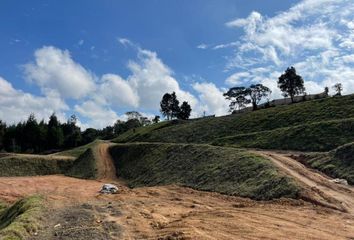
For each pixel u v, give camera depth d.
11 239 23.75
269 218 28.41
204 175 52.69
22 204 36.62
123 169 81.62
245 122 96.69
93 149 97.81
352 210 31.66
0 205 53.56
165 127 125.44
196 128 106.31
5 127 144.88
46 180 81.44
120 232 25.27
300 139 67.31
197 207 36.44
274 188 39.19
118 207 34.47
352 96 88.94
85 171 87.31
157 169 67.56
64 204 36.75
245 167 48.06
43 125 153.75
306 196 35.44
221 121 105.00
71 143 151.75
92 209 33.53
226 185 46.31
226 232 23.81
